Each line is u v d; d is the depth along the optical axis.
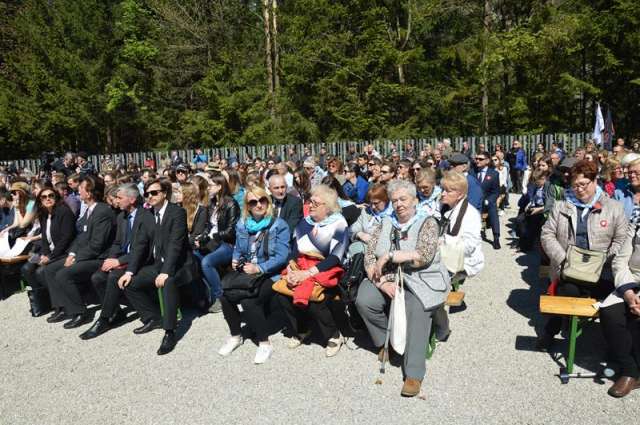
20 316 6.84
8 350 5.70
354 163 12.14
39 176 17.02
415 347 4.36
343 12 29.44
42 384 4.85
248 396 4.41
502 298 6.47
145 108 32.03
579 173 4.73
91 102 31.80
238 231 5.48
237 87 31.20
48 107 31.61
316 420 4.00
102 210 6.49
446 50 28.55
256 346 5.42
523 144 19.05
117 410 4.32
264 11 31.38
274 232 5.37
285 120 30.08
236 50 32.12
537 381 4.40
